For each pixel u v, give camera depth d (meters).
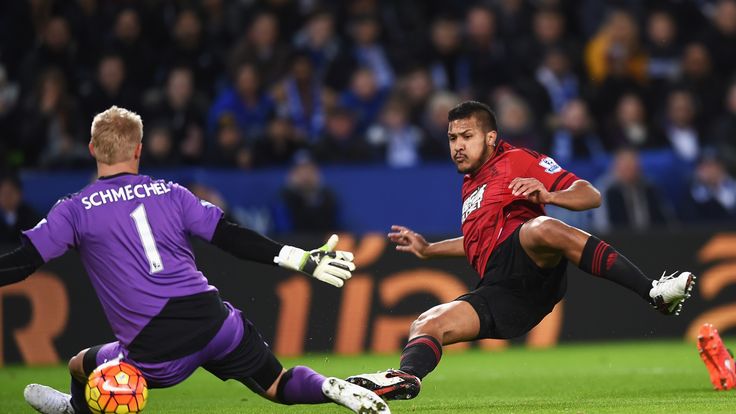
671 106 51.31
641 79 53.41
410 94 49.50
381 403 16.03
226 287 38.12
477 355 39.28
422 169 45.47
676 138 51.22
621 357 36.88
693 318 42.56
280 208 44.41
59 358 38.19
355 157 47.19
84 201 16.95
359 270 39.97
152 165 45.53
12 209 40.75
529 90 50.53
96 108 48.25
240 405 22.91
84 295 38.50
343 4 55.03
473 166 21.62
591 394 24.16
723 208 46.97
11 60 51.84
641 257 42.31
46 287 38.28
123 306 16.73
